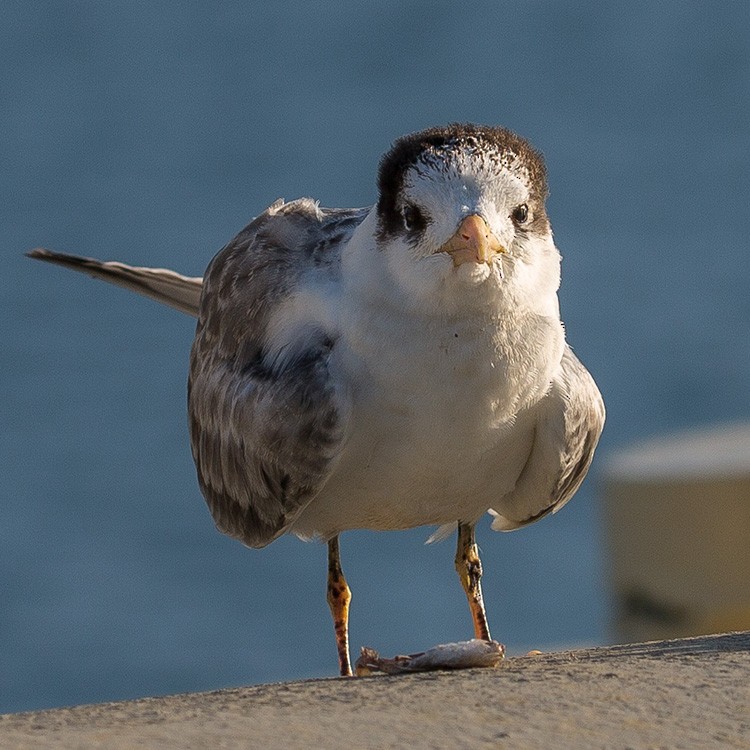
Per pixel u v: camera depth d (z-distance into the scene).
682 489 10.78
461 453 7.29
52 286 27.22
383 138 35.59
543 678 5.64
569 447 7.59
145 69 41.81
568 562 18.12
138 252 29.61
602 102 36.56
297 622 17.69
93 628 17.72
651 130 34.28
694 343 24.28
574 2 43.22
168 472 20.91
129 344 24.91
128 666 17.20
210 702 5.50
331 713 5.21
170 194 32.38
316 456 7.32
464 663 6.20
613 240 28.20
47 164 34.59
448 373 7.04
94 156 34.84
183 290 9.62
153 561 18.91
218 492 8.38
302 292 7.48
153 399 23.14
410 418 7.16
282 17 44.44
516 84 38.25
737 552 10.67
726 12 41.59
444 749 4.83
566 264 27.23
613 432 22.88
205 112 37.88
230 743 4.88
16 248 29.58
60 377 23.91
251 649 17.34
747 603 10.66
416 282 6.86
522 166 7.02
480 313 6.95
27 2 47.84
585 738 4.95
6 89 40.53
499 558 18.23
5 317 26.02
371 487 7.50
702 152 32.69
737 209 29.45
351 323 7.15
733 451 11.48
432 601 17.55
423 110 36.97
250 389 7.65
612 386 23.59
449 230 6.74
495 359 7.05
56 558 19.06
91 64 42.22
